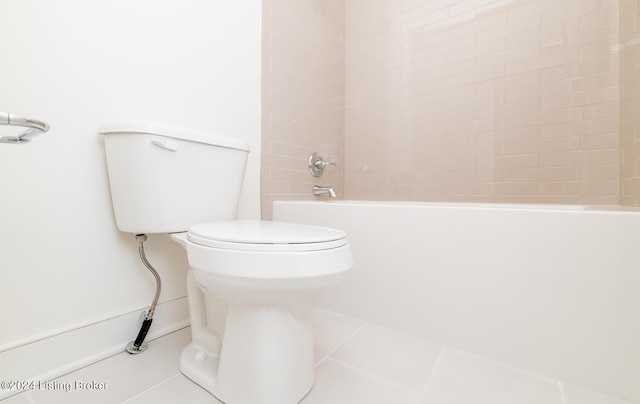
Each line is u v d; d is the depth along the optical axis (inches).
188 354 34.9
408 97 72.6
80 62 34.2
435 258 39.9
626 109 49.3
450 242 38.8
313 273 24.4
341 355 36.5
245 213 54.1
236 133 52.4
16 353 29.9
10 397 28.6
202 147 38.7
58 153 32.9
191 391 29.9
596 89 54.3
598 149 54.0
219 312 35.6
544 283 33.2
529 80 59.6
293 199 63.9
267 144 58.2
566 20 56.7
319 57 71.8
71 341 33.5
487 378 32.4
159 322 41.7
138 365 34.4
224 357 28.9
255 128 56.0
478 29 64.4
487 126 63.4
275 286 24.3
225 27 50.5
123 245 38.4
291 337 27.8
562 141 56.7
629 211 31.2
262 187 57.2
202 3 47.0
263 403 26.2
